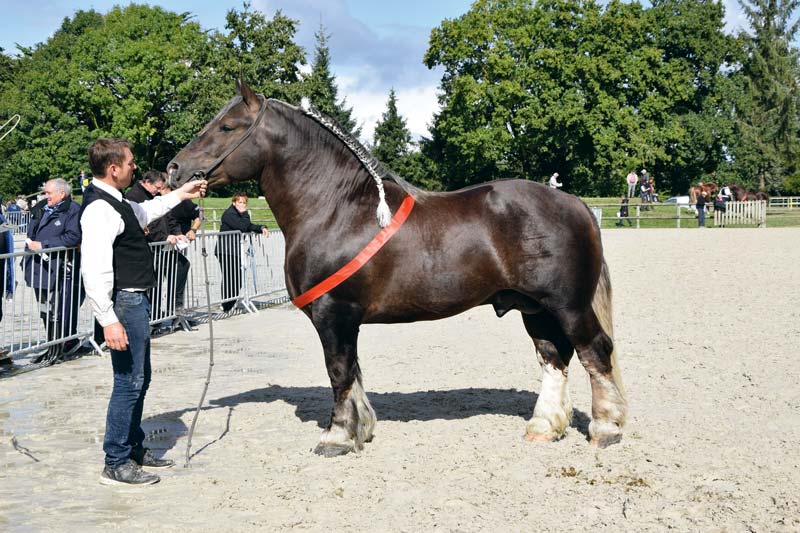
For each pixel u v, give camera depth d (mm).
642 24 49969
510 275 5121
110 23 61188
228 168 5207
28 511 4367
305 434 5824
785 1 60844
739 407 6309
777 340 9125
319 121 5246
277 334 10758
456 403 6703
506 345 9531
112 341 4492
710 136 50062
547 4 50750
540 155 55625
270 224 33188
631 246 23453
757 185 59281
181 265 11172
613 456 5094
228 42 54688
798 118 61500
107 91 55062
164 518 4230
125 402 4727
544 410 5535
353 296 5082
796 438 5418
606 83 49188
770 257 19062
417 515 4184
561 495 4441
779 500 4258
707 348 8789
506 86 47312
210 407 6680
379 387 7375
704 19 52188
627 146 47594
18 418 6406
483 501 4367
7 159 57188
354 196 5180
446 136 51938
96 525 4148
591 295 5180
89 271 4414
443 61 51438
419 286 5074
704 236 27219
